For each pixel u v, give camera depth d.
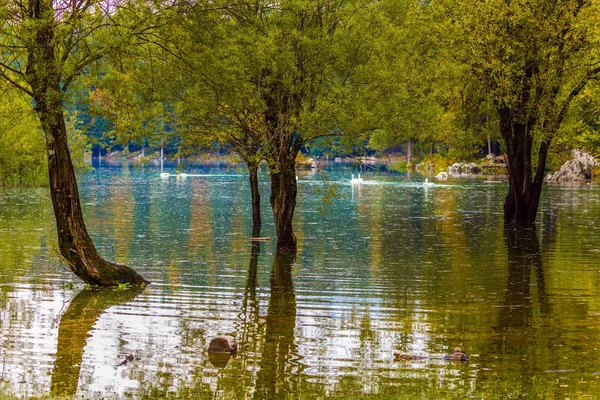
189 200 84.81
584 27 51.50
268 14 40.19
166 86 35.84
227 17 38.09
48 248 45.12
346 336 25.72
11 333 25.72
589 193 93.75
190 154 48.16
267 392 20.23
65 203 33.38
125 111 34.59
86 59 30.31
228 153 53.59
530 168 60.72
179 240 50.47
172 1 31.59
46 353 23.50
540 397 19.77
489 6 52.09
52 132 32.75
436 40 53.56
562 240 50.97
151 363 22.62
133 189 103.62
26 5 30.23
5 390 20.20
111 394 20.02
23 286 33.66
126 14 30.25
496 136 67.12
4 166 95.88
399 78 41.41
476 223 62.00
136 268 39.16
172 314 28.78
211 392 20.22
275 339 25.33
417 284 35.16
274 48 36.94
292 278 36.66
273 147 43.06
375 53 41.09
